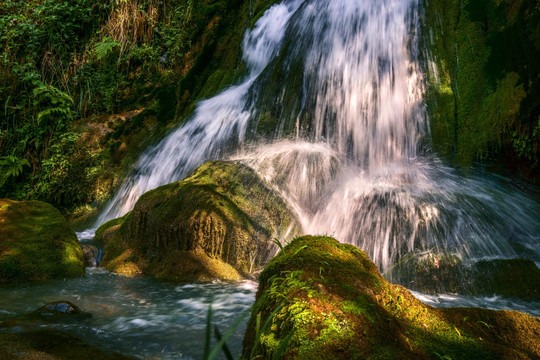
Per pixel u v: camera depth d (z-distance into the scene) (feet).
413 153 20.13
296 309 6.17
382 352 5.68
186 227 15.28
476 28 20.36
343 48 23.29
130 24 32.63
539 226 16.48
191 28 31.73
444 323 6.68
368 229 16.30
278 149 21.42
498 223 15.87
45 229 15.67
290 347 5.67
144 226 16.49
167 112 28.40
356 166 20.83
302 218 17.69
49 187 27.12
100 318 10.43
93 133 28.50
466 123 19.57
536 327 6.91
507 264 12.98
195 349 8.65
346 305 6.29
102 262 16.48
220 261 15.07
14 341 8.13
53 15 31.30
